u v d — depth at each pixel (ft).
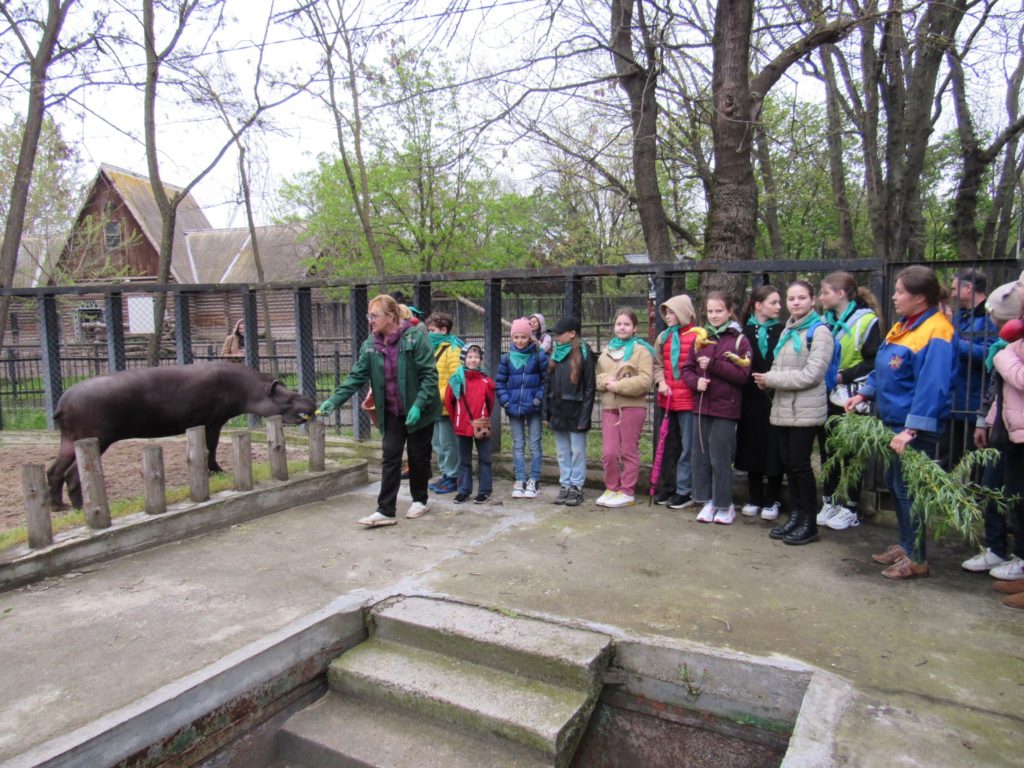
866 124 35.76
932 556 14.19
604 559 14.32
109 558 14.65
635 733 10.76
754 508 17.17
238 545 15.66
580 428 18.01
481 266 69.26
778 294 16.25
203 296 79.87
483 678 10.85
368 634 12.28
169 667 10.16
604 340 40.29
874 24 30.86
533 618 11.66
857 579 13.03
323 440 20.29
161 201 35.78
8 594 12.92
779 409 14.94
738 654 10.17
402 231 66.59
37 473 13.78
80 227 71.82
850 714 8.72
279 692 10.80
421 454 17.62
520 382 18.79
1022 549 12.49
